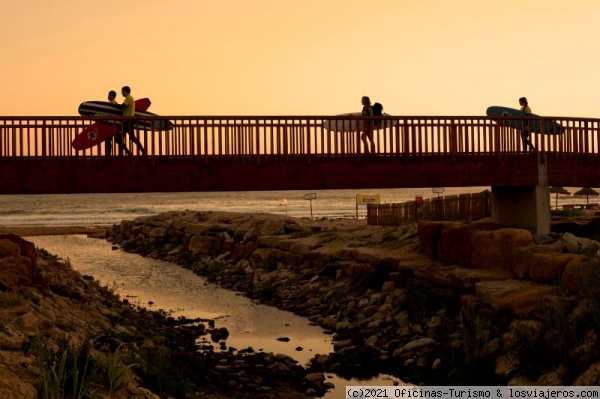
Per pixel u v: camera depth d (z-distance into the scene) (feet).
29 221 260.83
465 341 43.78
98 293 65.31
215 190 56.54
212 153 56.54
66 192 54.80
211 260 105.29
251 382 43.55
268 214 124.26
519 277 48.62
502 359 40.47
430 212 86.02
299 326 60.59
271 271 86.79
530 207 63.26
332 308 64.44
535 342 38.81
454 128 60.80
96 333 44.04
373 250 72.02
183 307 71.15
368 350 49.26
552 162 63.87
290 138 57.62
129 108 58.65
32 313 38.60
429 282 56.65
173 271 102.32
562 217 74.13
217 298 76.74
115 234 167.73
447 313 52.44
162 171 56.08
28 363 30.73
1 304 40.06
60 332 38.96
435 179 60.44
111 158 55.42
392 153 59.47
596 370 34.22
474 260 53.98
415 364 45.68
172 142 56.34
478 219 77.87
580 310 39.14
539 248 48.47
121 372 32.24
